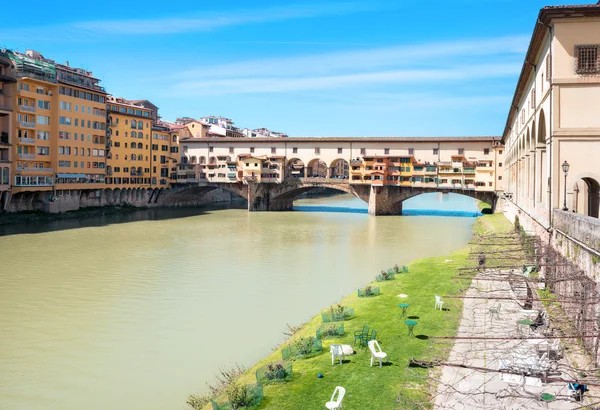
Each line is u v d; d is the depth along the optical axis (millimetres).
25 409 24047
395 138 119875
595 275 24641
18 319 36594
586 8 34125
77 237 74125
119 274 50781
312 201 174125
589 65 35031
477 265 44375
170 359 29625
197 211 122375
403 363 24219
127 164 117500
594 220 25984
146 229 85500
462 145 115688
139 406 24234
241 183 128125
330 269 54656
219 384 25859
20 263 55125
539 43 40812
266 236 80062
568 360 22578
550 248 35000
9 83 86000
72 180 99750
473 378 21484
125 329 34625
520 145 62156
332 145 124250
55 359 29703
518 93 60156
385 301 35969
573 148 35500
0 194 85062
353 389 21625
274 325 35344
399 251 66750
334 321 31984
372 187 117750
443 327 29422
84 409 24000
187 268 54281
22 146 89125
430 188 116188
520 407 18281
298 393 21547
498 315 28812
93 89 104625
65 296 42500
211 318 36906
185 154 135375
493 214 107250
